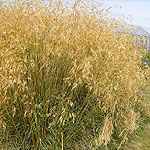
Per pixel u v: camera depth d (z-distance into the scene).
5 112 2.42
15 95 2.09
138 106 3.84
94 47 2.63
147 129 3.48
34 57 2.67
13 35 2.17
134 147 2.96
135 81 2.84
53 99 2.68
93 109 2.77
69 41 2.36
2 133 2.41
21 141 2.45
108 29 2.94
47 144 2.50
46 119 2.65
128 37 2.88
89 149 2.60
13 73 1.93
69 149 2.54
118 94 2.65
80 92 3.09
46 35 2.42
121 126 3.15
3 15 2.59
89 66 2.04
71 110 2.68
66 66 2.69
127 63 2.60
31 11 2.61
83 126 2.69
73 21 2.74
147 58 5.68
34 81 2.65
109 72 2.33
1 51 2.07
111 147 2.84
